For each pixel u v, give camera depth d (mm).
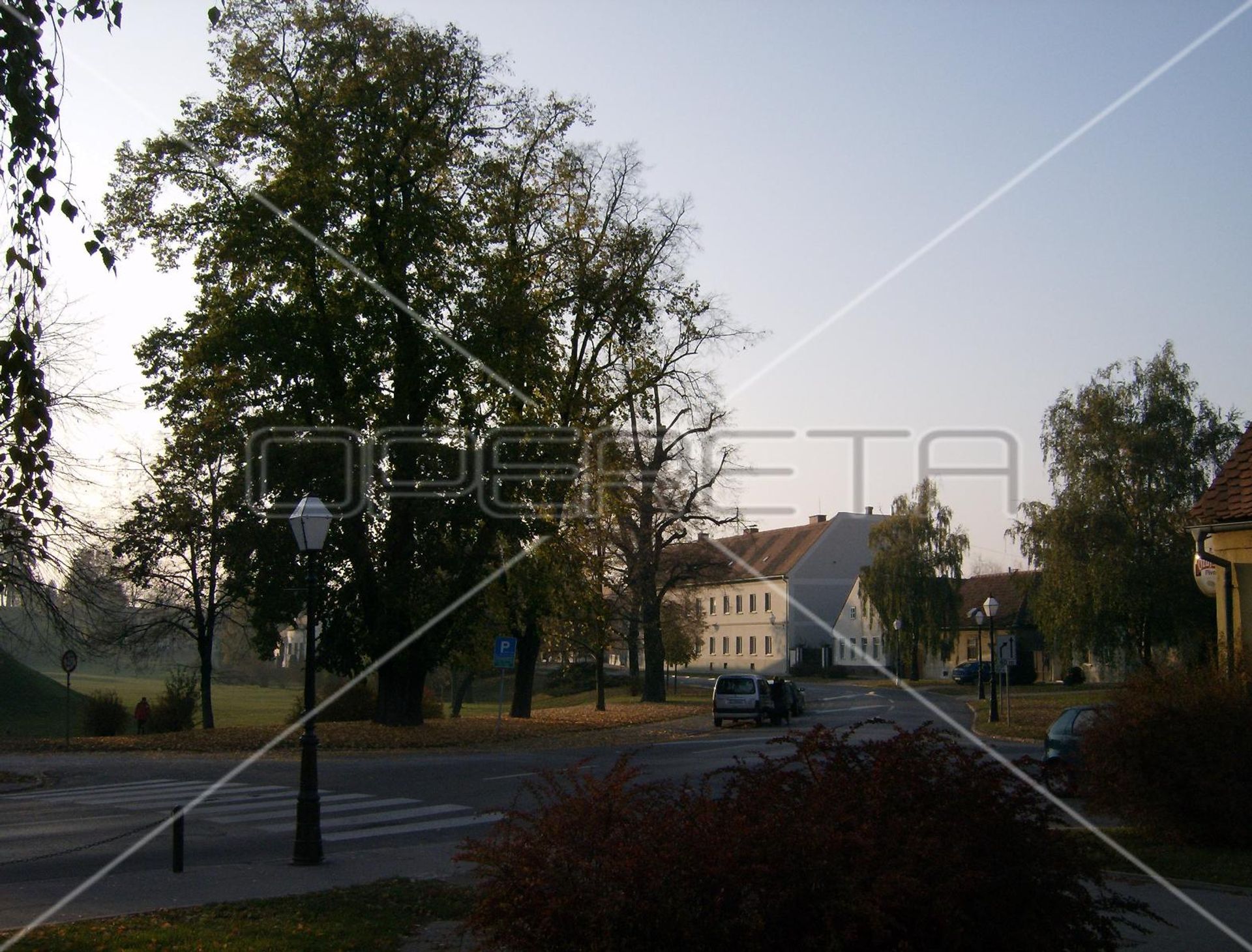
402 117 29656
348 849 13008
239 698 76312
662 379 37594
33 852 12742
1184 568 43312
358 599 30500
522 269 32312
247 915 9203
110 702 39406
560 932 5496
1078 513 44844
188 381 29875
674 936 5211
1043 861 5574
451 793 18562
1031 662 67938
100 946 8078
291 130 28594
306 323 29016
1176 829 12258
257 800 17703
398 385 29672
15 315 7719
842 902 5086
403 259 29234
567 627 41719
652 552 46875
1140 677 13133
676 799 6176
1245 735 12008
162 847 13133
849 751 6121
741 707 38031
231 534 32188
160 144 28109
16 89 7340
